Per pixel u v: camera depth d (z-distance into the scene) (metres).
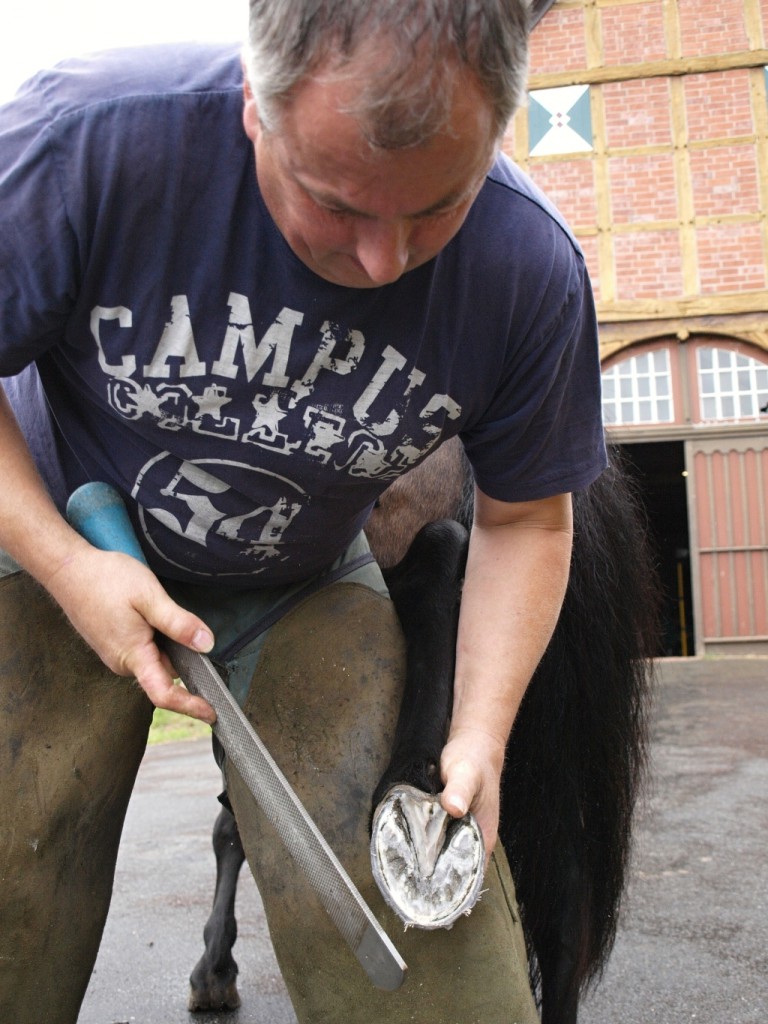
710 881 3.46
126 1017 2.71
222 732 1.29
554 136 11.51
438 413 1.42
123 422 1.43
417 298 1.32
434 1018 1.41
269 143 1.08
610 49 11.45
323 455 1.41
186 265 1.28
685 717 6.87
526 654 1.54
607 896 2.09
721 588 11.30
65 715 1.56
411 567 1.79
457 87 0.97
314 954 1.46
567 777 2.01
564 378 1.47
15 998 1.51
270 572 1.60
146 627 1.34
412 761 1.45
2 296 1.29
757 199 11.21
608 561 2.06
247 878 3.83
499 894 1.48
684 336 11.20
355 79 0.95
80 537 1.42
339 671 1.60
